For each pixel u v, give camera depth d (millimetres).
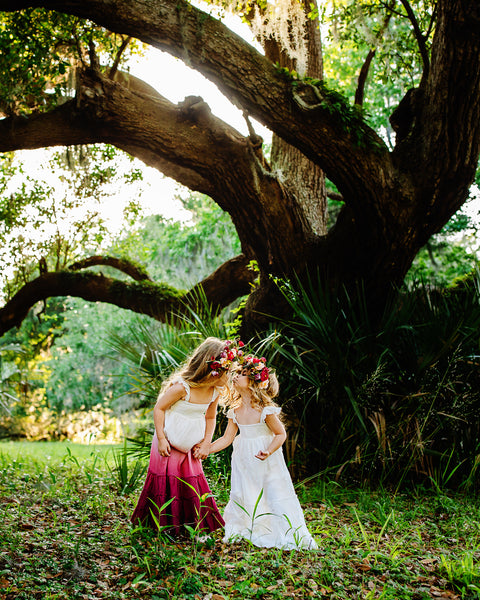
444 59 6664
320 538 4316
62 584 3238
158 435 4176
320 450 6633
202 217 20453
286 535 4020
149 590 3146
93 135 7844
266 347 6742
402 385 6809
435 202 7414
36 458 9617
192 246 20719
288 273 8445
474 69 6523
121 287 11977
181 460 4203
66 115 7762
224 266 11438
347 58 15609
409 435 6477
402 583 3426
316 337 6793
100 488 6047
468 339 6730
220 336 7219
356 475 6566
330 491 5926
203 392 4289
